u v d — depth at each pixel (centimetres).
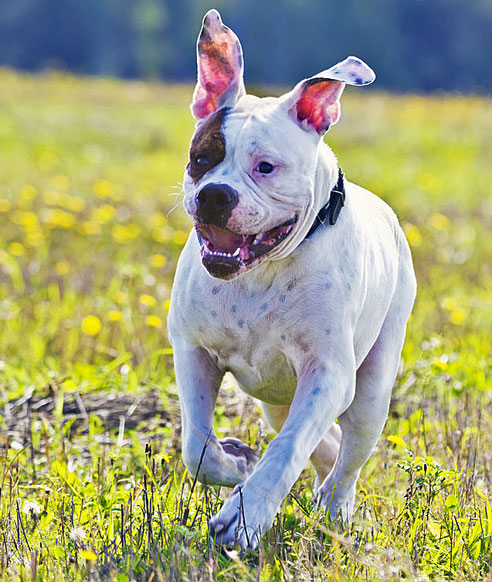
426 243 1381
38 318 961
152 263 1159
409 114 3100
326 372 508
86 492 555
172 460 644
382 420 579
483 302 1095
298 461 484
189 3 7556
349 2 7412
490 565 488
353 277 519
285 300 507
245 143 483
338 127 2731
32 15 7719
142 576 443
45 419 694
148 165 2180
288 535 506
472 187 2008
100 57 7650
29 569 457
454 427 698
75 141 2433
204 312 517
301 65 7362
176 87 3919
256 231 481
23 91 3328
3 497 561
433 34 7719
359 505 554
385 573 443
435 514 534
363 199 599
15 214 1411
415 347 916
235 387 706
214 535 475
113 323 944
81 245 1293
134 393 800
